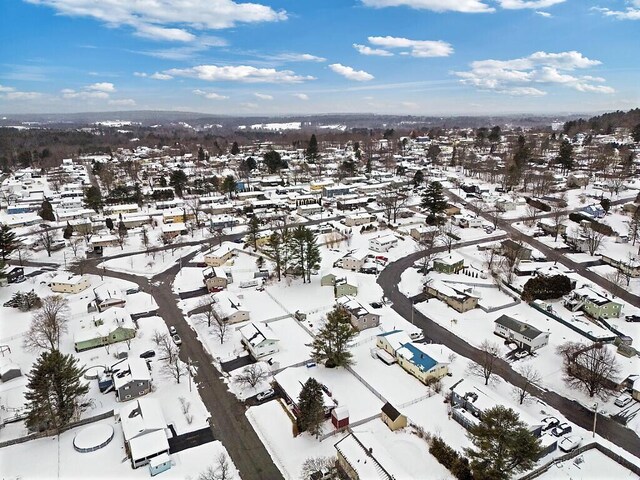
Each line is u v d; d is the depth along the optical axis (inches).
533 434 1435.8
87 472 1478.8
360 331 2331.4
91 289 2940.5
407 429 1640.0
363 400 1806.1
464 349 2171.5
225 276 2930.6
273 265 3270.2
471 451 1368.1
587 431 1611.7
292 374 1918.1
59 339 2268.7
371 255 3361.2
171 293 2871.6
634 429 1628.9
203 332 2368.4
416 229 3821.4
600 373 1775.3
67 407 1662.2
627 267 2874.0
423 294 2775.6
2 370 1984.5
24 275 3120.1
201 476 1451.8
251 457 1540.4
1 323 2477.9
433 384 1867.6
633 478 1392.7
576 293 2546.8
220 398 1857.8
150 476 1457.9
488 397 1680.6
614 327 2277.3
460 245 3619.6
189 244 3796.8
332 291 2829.7
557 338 2228.1
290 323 2461.9
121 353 2135.8
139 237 3969.0
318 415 1593.3
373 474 1341.0
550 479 1391.5
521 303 2625.5
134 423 1614.2
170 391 1897.1
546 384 1889.8
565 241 3575.3
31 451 1574.8
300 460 1514.5
